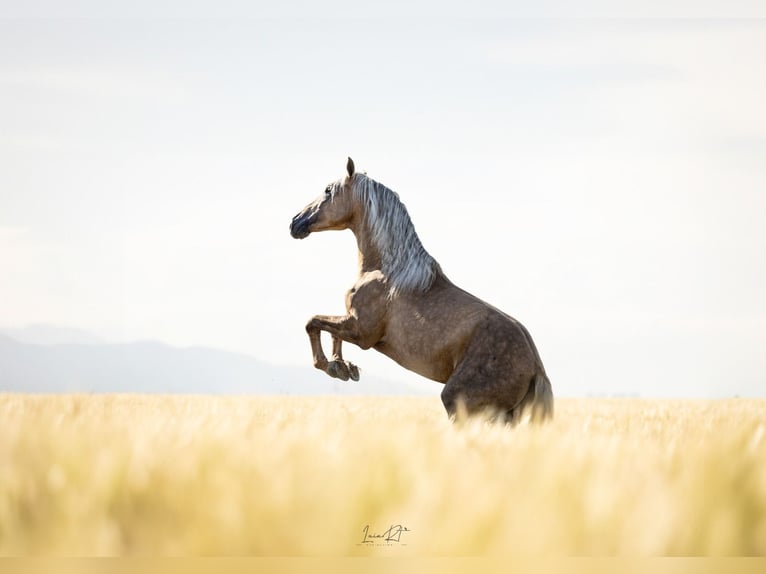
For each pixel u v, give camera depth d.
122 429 7.14
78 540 3.90
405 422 9.84
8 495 4.41
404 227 16.05
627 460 5.92
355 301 16.02
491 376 14.20
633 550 3.81
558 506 4.07
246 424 8.31
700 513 4.07
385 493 4.43
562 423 12.05
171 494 4.61
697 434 9.56
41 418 7.71
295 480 4.53
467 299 15.27
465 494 4.21
